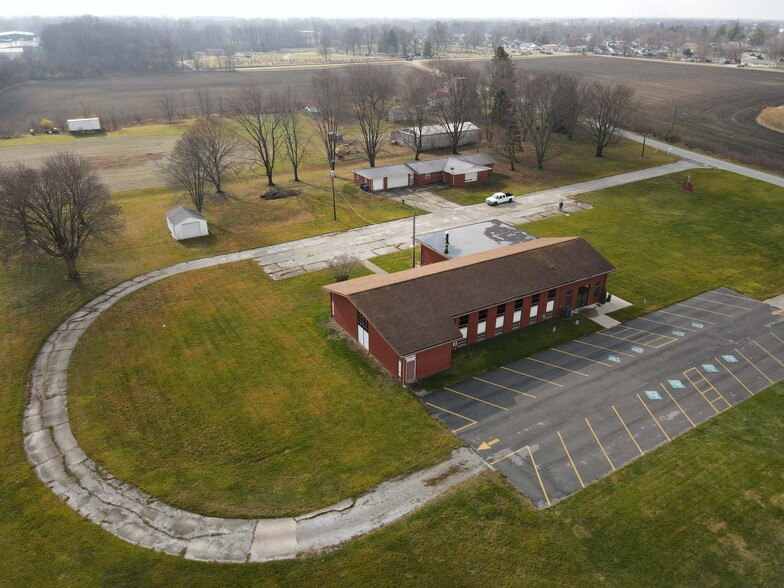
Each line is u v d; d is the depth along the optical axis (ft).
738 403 100.12
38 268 156.04
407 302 111.04
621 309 132.87
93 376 108.58
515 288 119.85
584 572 68.59
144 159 281.54
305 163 274.77
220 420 95.76
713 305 134.41
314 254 165.68
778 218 192.24
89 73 641.81
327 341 119.24
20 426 94.99
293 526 75.36
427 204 211.61
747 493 80.28
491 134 303.27
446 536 73.46
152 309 134.31
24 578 68.28
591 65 624.18
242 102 324.39
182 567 69.82
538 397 101.35
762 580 67.62
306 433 92.43
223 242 176.04
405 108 347.97
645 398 101.24
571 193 223.10
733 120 362.94
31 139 325.62
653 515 76.54
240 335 122.21
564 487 81.25
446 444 89.81
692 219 191.93
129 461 86.94
